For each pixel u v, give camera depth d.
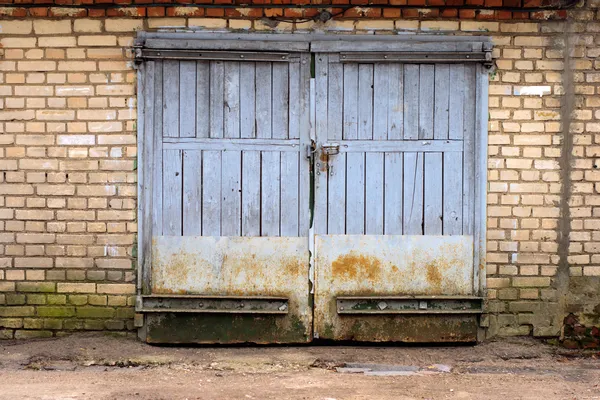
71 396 4.55
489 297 5.58
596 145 5.57
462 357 5.42
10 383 4.79
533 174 5.56
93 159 5.48
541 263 5.59
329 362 5.31
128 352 5.41
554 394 4.71
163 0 5.43
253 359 5.34
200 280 5.53
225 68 5.50
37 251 5.52
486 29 5.52
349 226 5.55
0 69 5.47
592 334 5.60
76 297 5.52
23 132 5.48
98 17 5.45
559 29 5.55
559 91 5.55
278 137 5.53
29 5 5.44
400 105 5.54
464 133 5.55
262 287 5.55
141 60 5.43
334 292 5.55
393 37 5.48
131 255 5.51
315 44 5.46
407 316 5.57
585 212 5.58
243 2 5.45
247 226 5.54
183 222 5.52
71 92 5.47
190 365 5.22
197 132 5.51
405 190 5.55
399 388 4.79
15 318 5.54
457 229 5.56
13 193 5.50
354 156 5.54
